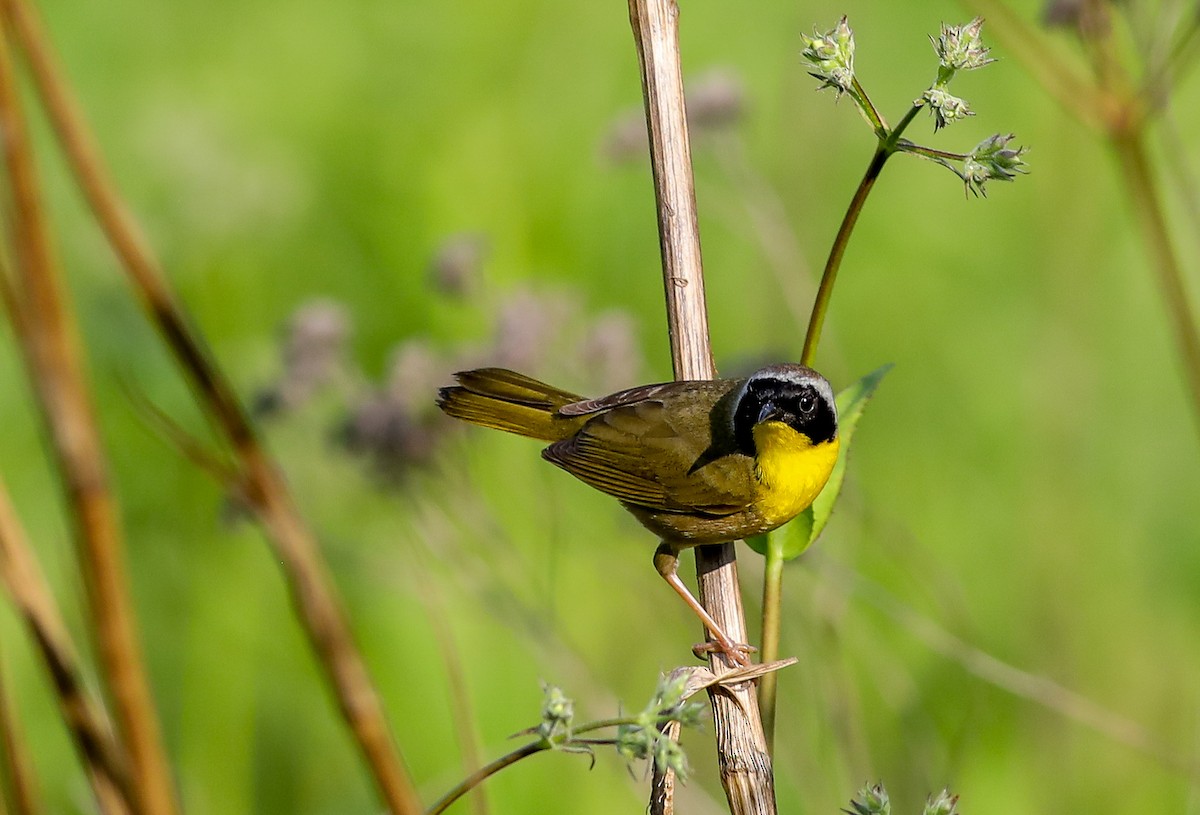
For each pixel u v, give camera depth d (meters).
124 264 5.76
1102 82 10.39
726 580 8.49
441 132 15.27
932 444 13.83
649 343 14.58
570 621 11.77
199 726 10.82
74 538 5.46
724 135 12.10
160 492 11.95
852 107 15.26
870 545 11.92
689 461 8.83
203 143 13.18
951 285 15.12
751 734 6.82
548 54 15.85
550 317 11.70
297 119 15.41
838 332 14.95
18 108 5.34
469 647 11.43
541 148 15.20
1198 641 12.12
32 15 5.53
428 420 10.93
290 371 11.18
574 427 9.67
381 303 14.48
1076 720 10.84
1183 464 13.58
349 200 14.79
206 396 5.95
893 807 9.89
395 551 11.53
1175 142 10.70
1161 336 14.58
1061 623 11.60
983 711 10.78
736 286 15.23
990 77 16.08
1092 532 12.25
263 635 11.41
